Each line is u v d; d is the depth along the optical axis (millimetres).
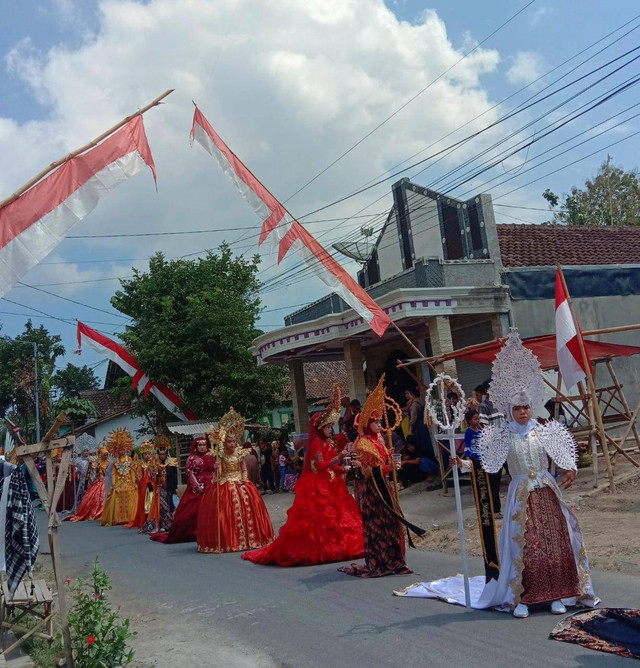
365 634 5902
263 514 11414
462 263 16406
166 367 23672
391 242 20234
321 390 31297
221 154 9727
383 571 8055
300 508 9406
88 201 6852
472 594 6660
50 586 9359
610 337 16969
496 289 16172
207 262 26281
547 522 5941
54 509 5629
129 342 24688
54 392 43000
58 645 6203
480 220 16875
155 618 7211
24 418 40656
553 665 4734
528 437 6082
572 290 16875
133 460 17016
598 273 17141
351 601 7012
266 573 8930
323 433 9609
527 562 5879
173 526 12859
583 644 5035
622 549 7949
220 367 23609
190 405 23906
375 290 18406
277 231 9617
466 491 13398
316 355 21328
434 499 13125
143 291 25156
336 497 9453
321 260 9844
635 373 17172
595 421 11820
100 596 5887
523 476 6047
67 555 12516
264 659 5582
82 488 22391
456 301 15836
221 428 11555
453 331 17891
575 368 11352
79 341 22906
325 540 9188
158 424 27125
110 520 17500
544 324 16578
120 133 7148
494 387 6234
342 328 18047
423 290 15523
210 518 11250
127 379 27266
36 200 6676
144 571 10062
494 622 5797
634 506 10180
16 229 6535
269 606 7195
